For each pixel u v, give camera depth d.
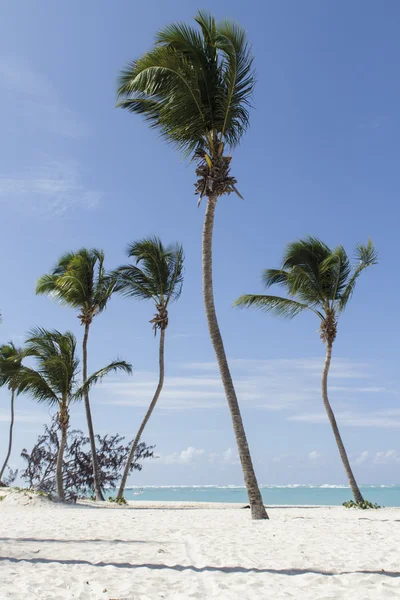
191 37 12.12
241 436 12.33
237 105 12.52
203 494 79.88
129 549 7.23
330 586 4.85
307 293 20.02
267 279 20.72
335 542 7.92
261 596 4.45
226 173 12.62
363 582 5.00
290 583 5.01
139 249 23.09
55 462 29.73
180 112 12.10
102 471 29.56
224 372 12.35
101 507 19.62
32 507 17.64
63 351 20.72
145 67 11.75
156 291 23.23
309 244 19.83
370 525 10.69
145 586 4.89
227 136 13.01
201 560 6.32
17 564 6.02
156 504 24.31
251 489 12.22
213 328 12.38
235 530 9.70
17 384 20.41
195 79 12.01
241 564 6.05
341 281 20.00
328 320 19.88
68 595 4.51
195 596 4.46
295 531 9.51
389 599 4.32
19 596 4.44
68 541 8.04
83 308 24.00
